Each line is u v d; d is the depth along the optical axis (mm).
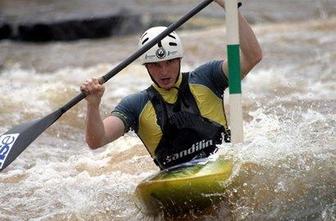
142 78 34312
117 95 30391
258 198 15391
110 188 18062
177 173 15219
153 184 14984
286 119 20172
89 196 17719
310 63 35906
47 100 28750
